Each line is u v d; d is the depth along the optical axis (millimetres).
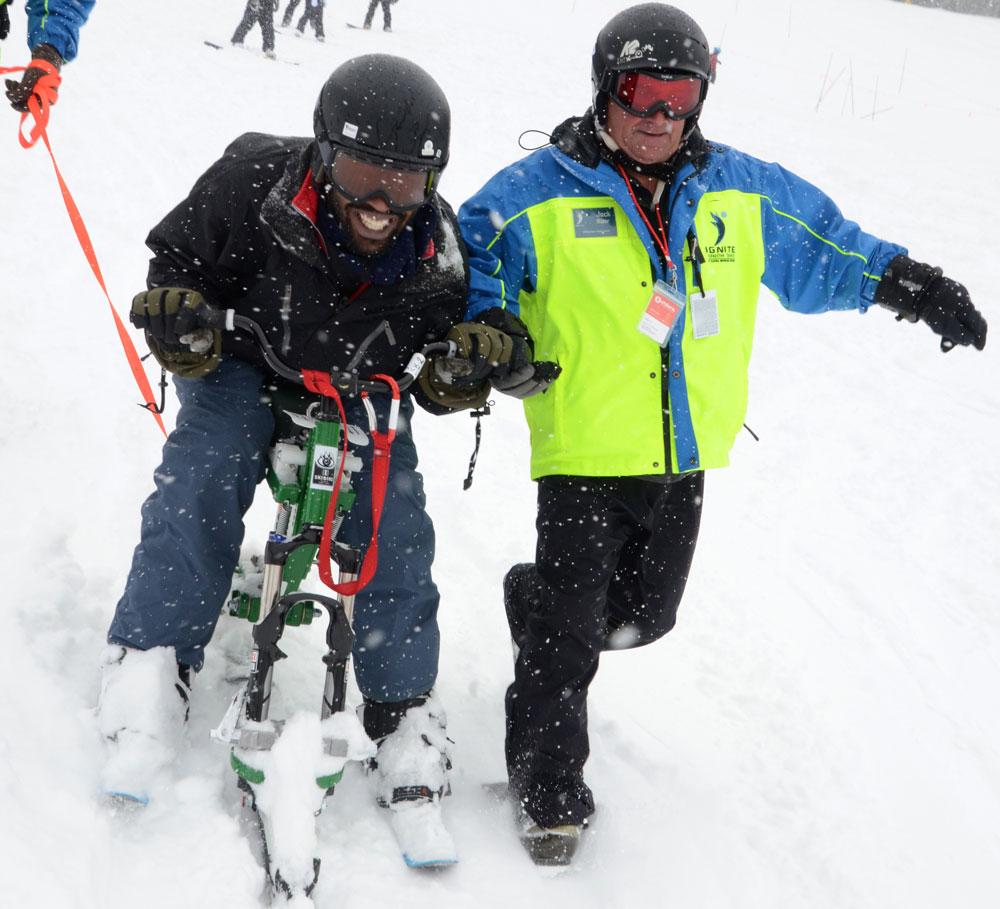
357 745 2490
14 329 5129
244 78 12367
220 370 2812
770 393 6223
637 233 2828
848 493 5223
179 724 2662
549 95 13266
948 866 3086
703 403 2926
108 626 3176
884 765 3465
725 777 3312
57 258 6145
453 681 3512
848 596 4391
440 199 2816
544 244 2857
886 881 2986
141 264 6340
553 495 2936
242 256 2662
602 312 2850
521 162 2951
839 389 6332
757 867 2965
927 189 10266
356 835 2725
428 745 2828
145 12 15422
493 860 2799
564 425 2891
